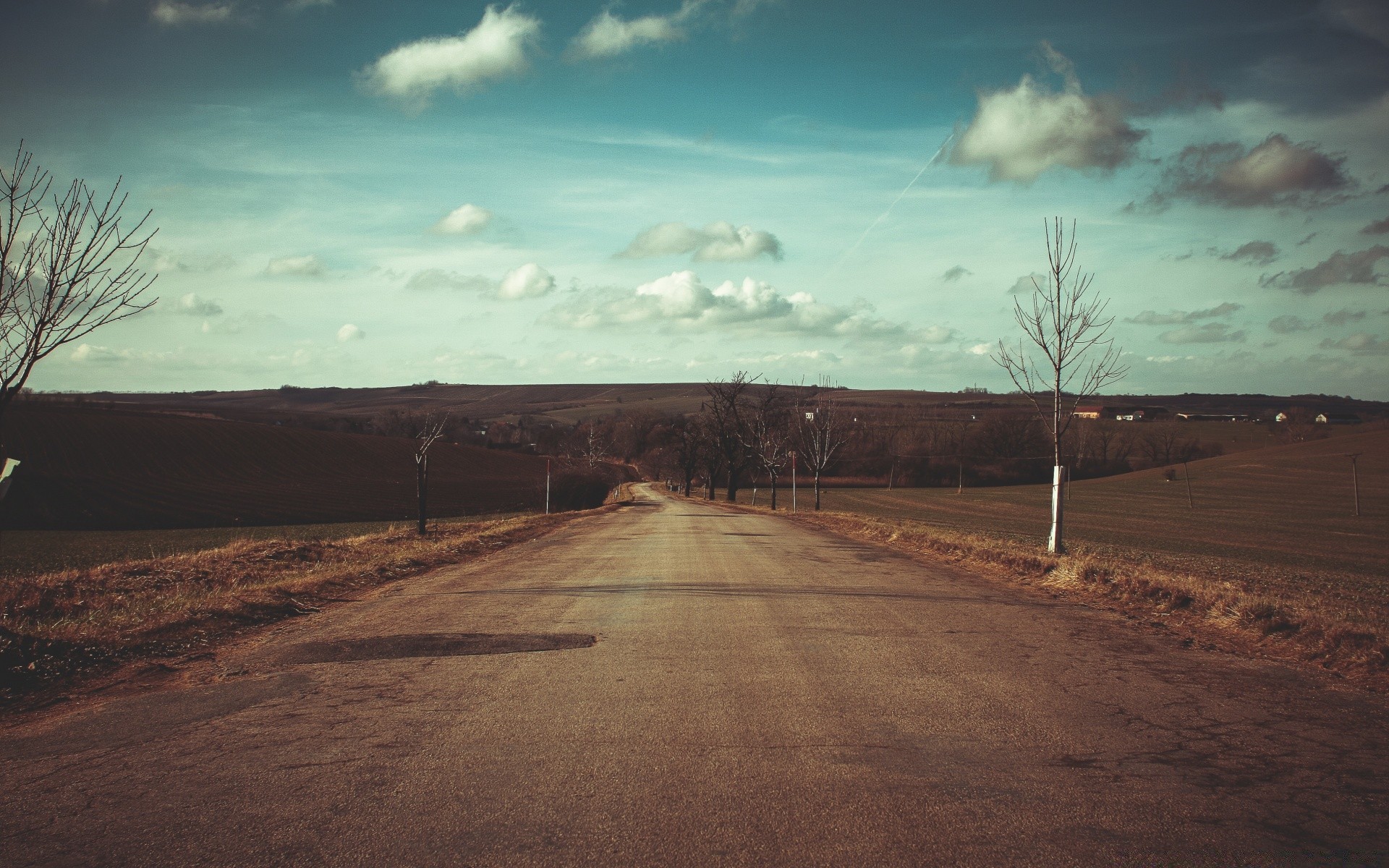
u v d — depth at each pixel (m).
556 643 7.12
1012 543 16.92
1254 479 78.50
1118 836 3.33
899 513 54.78
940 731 4.70
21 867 3.05
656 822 3.44
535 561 14.30
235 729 4.72
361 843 3.25
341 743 4.46
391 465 66.94
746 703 5.25
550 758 4.21
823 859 3.10
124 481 49.28
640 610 8.82
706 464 62.12
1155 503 65.19
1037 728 4.76
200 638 7.21
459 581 11.42
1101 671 6.17
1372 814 3.58
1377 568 29.28
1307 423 102.94
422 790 3.79
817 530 24.02
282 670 6.15
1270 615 7.79
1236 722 4.93
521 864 3.06
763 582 11.33
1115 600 9.67
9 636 6.12
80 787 3.84
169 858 3.13
